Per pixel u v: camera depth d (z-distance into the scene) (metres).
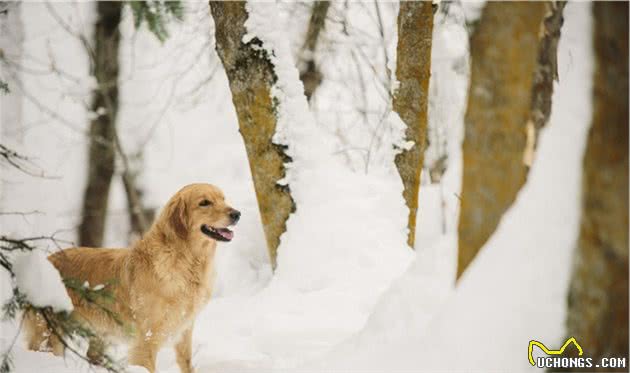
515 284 4.38
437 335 4.76
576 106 4.18
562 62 5.04
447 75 16.84
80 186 13.25
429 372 4.62
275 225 10.71
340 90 18.66
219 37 10.65
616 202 3.75
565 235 4.20
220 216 7.57
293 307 9.36
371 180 11.27
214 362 7.91
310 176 10.73
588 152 3.89
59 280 5.88
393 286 5.64
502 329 4.35
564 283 4.16
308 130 10.84
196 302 7.70
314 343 8.35
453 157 16.38
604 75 3.82
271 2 10.62
